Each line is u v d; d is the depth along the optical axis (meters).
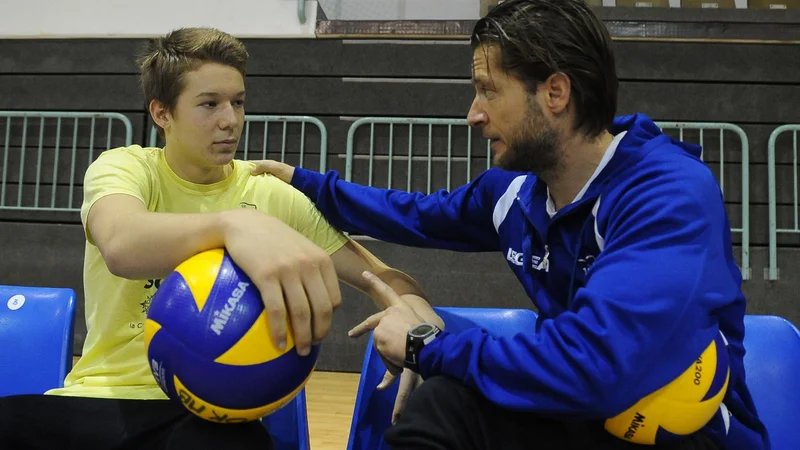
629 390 0.73
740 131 3.41
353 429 1.18
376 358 1.25
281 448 1.19
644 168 0.88
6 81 3.93
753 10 3.54
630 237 0.81
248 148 3.75
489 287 3.50
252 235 0.80
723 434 0.86
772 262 3.37
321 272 0.83
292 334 0.80
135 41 3.88
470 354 0.81
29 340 1.33
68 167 3.86
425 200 1.28
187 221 0.86
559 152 0.93
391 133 3.58
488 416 0.80
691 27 3.56
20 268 3.78
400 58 3.72
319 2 4.04
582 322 0.75
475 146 3.63
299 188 1.37
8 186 3.90
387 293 1.02
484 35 0.92
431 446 0.75
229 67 1.19
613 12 3.62
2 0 3.93
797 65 3.54
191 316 0.77
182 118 1.18
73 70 3.89
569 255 0.96
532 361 0.77
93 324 1.17
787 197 3.50
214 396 0.77
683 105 3.58
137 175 1.15
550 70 0.88
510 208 1.11
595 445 0.80
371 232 1.32
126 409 0.97
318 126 3.64
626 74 3.61
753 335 1.24
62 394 1.09
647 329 0.74
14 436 0.91
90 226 1.03
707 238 0.80
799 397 1.18
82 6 3.89
